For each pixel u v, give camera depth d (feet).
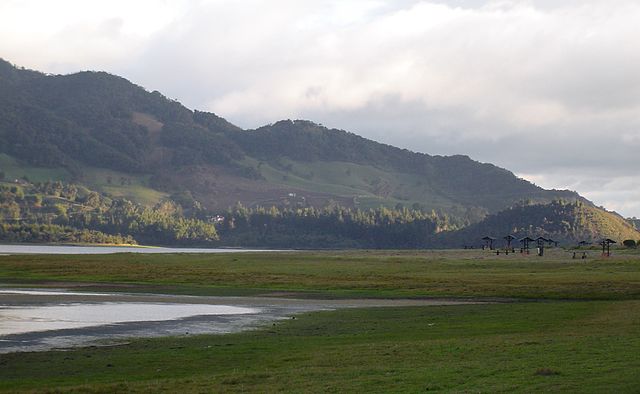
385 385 85.20
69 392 87.66
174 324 170.50
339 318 184.03
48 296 240.32
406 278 324.80
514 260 497.87
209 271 371.56
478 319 174.19
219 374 98.63
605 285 276.62
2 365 111.14
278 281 310.86
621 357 99.50
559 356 102.53
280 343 133.69
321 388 84.69
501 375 88.53
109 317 183.21
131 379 98.73
